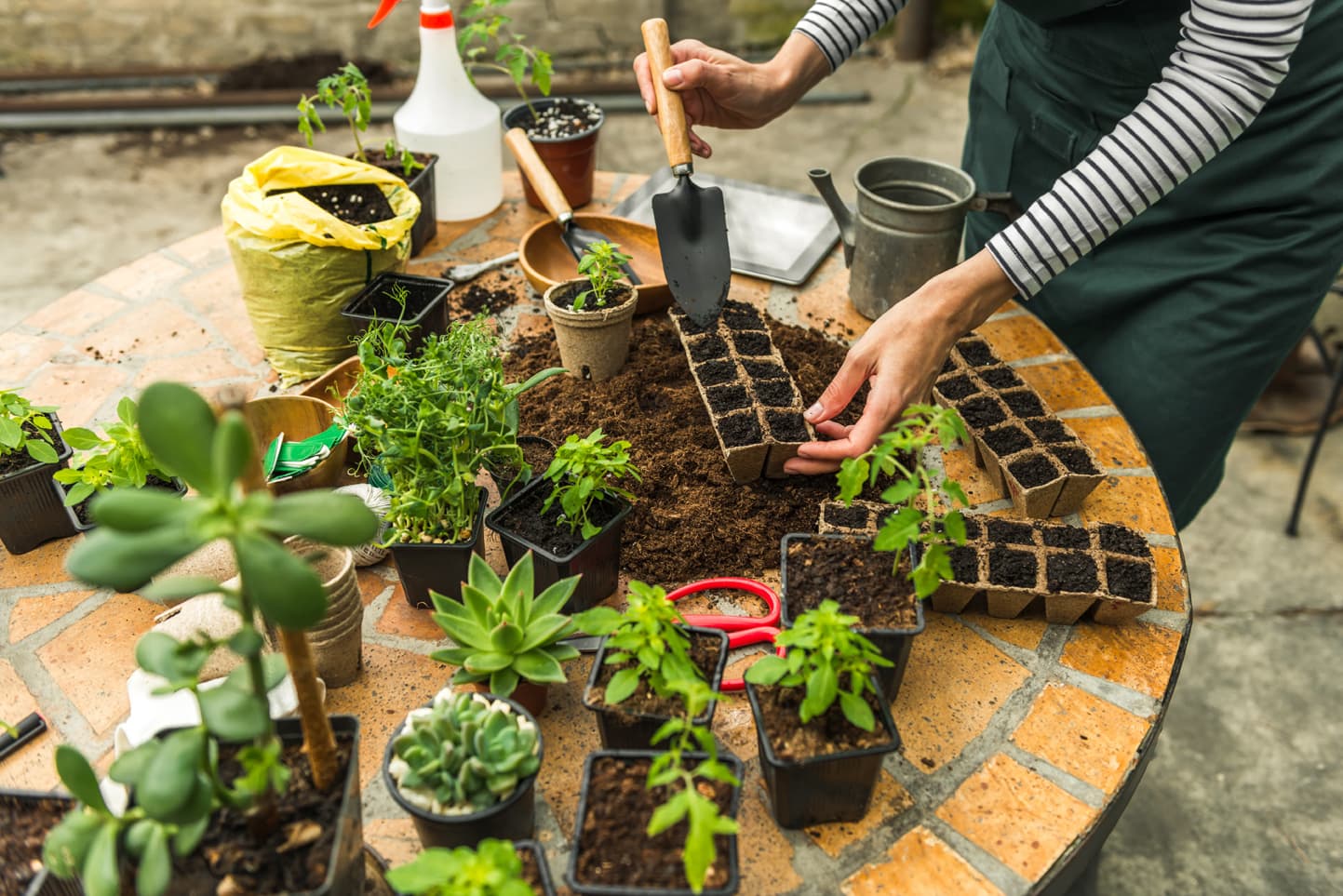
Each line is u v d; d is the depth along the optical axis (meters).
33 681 1.16
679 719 0.98
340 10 4.32
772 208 1.99
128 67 4.37
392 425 1.18
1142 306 1.75
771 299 1.78
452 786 0.92
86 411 1.52
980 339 1.62
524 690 1.09
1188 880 2.05
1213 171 1.59
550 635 1.04
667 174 2.07
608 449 1.19
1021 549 1.24
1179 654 1.20
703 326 1.55
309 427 1.43
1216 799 2.19
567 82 4.38
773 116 1.74
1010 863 0.98
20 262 3.48
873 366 1.31
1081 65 1.65
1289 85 1.50
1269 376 1.70
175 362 1.64
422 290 1.59
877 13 1.71
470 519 1.23
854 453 1.26
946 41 4.75
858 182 1.64
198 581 0.74
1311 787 2.20
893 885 0.97
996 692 1.15
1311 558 2.68
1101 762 1.08
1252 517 2.79
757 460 1.34
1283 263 1.59
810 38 1.69
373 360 1.28
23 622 1.23
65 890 0.88
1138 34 1.54
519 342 1.66
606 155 4.09
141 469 1.22
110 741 1.09
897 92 4.50
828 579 1.13
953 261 1.64
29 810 0.94
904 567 1.14
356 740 0.92
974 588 1.19
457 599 1.25
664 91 1.56
